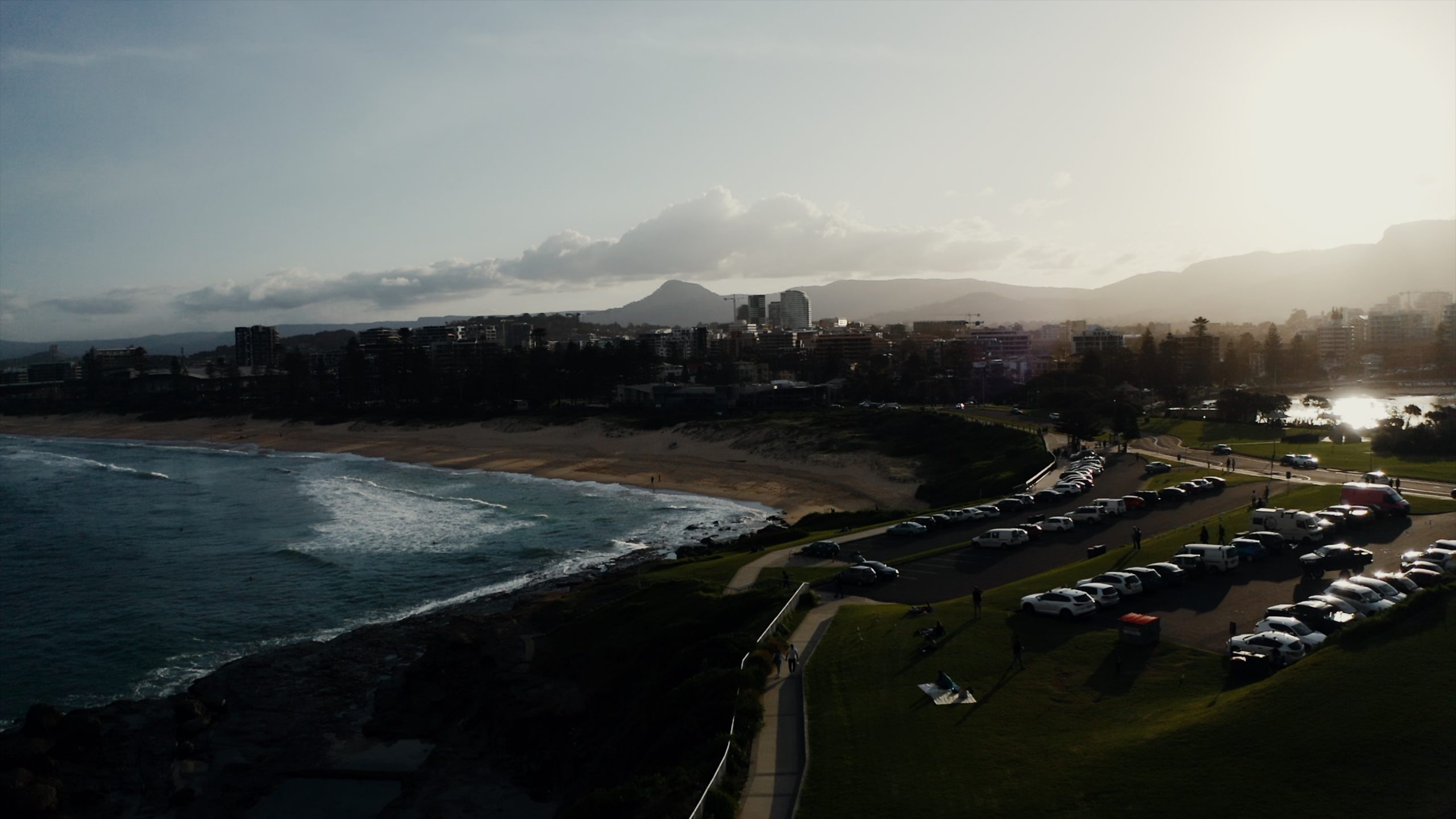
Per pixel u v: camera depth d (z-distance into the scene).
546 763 41.25
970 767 27.59
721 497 117.50
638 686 43.44
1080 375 171.75
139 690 54.38
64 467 170.00
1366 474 73.19
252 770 43.66
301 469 161.12
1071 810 24.59
